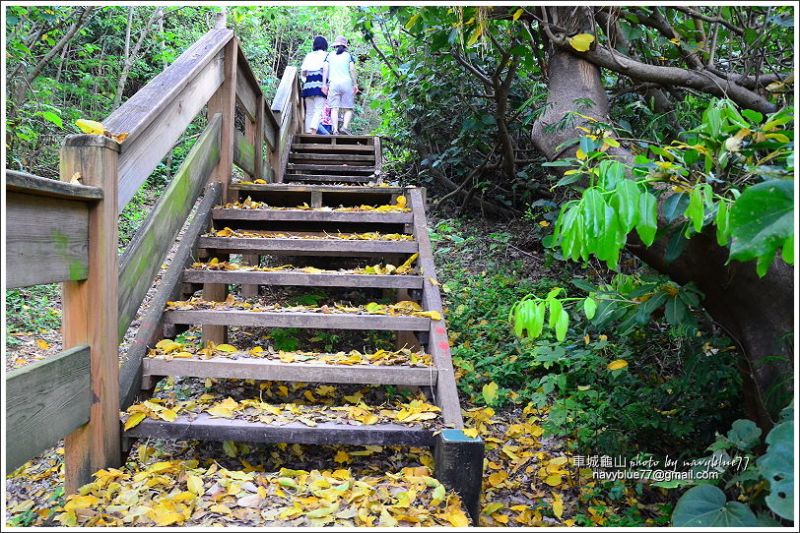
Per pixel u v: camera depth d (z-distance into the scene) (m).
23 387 1.37
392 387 2.82
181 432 1.83
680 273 1.92
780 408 1.63
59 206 1.52
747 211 1.11
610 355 2.84
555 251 3.18
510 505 2.03
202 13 7.69
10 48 4.06
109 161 1.74
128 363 2.03
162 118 2.26
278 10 9.15
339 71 7.29
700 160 1.77
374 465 2.28
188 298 2.59
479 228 4.98
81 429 1.71
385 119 6.96
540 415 2.65
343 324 2.29
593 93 2.38
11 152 4.38
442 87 4.52
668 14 2.65
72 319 1.70
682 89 2.75
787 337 1.69
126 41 6.59
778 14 1.98
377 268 2.80
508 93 4.44
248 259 3.99
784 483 1.19
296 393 2.80
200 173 2.87
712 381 2.12
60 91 6.14
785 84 1.85
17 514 1.86
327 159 6.07
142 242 2.10
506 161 4.61
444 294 3.80
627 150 2.10
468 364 2.96
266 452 2.33
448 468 1.67
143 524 1.44
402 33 4.52
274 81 10.17
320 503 1.54
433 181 5.57
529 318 1.61
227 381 2.88
